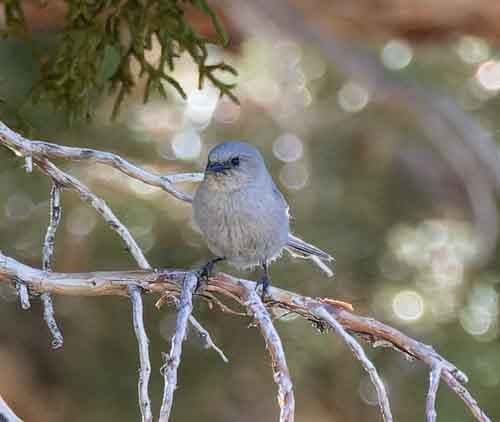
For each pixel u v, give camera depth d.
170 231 13.58
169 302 7.29
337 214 15.08
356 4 14.13
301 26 14.84
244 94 15.81
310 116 16.19
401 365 14.51
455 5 13.70
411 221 16.80
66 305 13.69
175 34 8.57
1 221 12.97
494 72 17.14
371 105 16.70
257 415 13.91
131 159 13.66
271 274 13.81
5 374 14.00
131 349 13.77
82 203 13.30
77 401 13.92
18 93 11.28
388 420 6.26
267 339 6.45
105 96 12.99
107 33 8.54
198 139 14.84
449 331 14.63
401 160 17.34
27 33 8.95
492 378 14.17
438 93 16.73
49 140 10.35
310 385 14.28
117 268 13.36
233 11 14.28
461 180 17.78
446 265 15.62
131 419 13.68
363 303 14.59
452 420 13.84
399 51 16.83
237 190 8.85
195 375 13.84
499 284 15.92
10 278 6.84
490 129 17.39
